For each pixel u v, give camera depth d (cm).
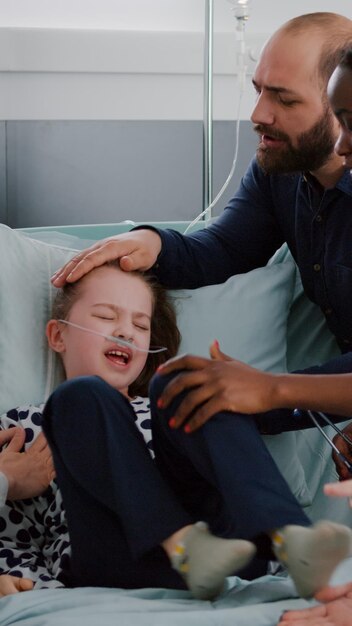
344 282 208
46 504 188
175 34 366
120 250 204
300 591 146
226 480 150
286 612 147
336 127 202
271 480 150
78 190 375
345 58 162
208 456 154
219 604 156
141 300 201
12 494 183
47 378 204
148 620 146
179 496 171
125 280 202
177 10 372
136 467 156
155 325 208
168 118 374
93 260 201
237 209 226
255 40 370
